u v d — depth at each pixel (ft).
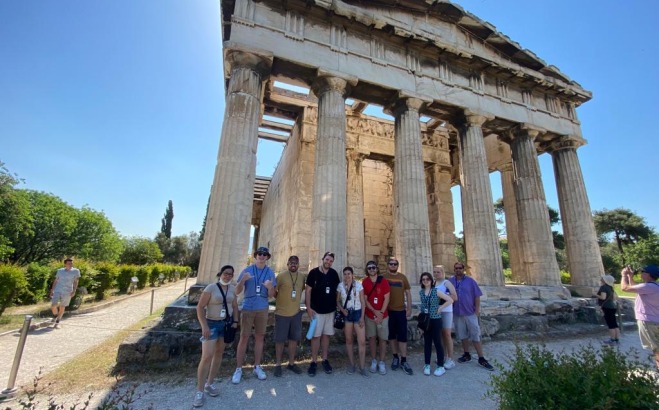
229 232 30.86
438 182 67.00
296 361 26.08
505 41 51.90
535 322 38.09
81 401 18.11
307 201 51.83
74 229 119.55
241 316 22.41
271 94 54.08
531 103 56.18
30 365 24.04
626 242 196.75
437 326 24.72
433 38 46.52
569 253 54.39
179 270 154.20
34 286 54.03
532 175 52.31
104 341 31.22
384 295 24.94
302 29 40.11
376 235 64.59
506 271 124.16
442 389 21.06
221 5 38.78
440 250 63.21
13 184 88.79
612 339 34.91
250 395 19.51
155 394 19.27
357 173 59.16
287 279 23.95
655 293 22.76
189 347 24.18
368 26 43.68
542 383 11.84
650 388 10.99
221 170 32.63
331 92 40.19
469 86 50.37
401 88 44.50
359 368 24.04
